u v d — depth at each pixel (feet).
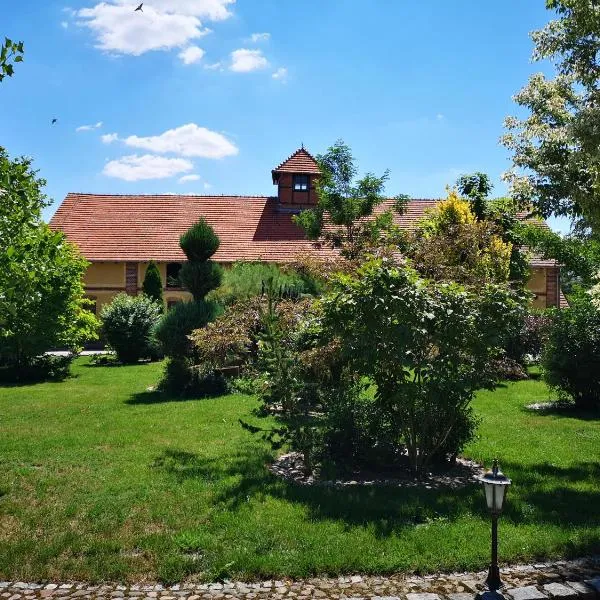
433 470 25.58
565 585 14.98
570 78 31.78
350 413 26.55
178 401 43.98
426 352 24.45
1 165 19.71
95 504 20.38
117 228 118.62
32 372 57.98
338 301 23.56
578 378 40.86
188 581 15.29
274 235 116.06
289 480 23.72
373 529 18.20
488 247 54.80
